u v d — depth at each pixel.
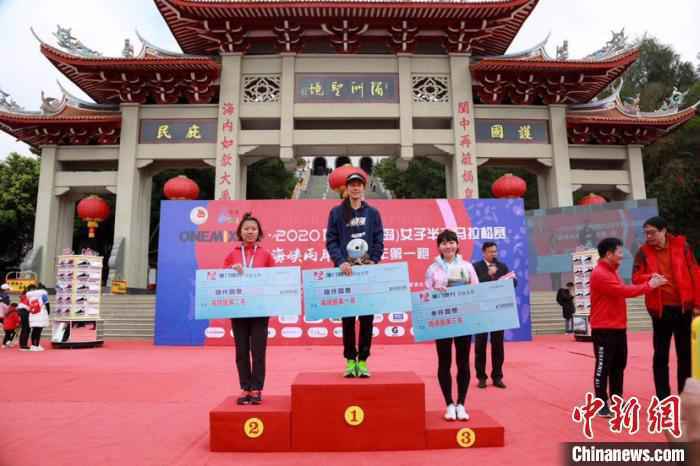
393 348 12.35
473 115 22.03
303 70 21.92
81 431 4.77
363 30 21.62
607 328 5.34
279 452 4.07
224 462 3.81
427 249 13.59
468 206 13.84
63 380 7.75
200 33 21.78
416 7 20.72
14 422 5.12
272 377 7.87
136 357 10.88
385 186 44.19
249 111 21.69
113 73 21.31
